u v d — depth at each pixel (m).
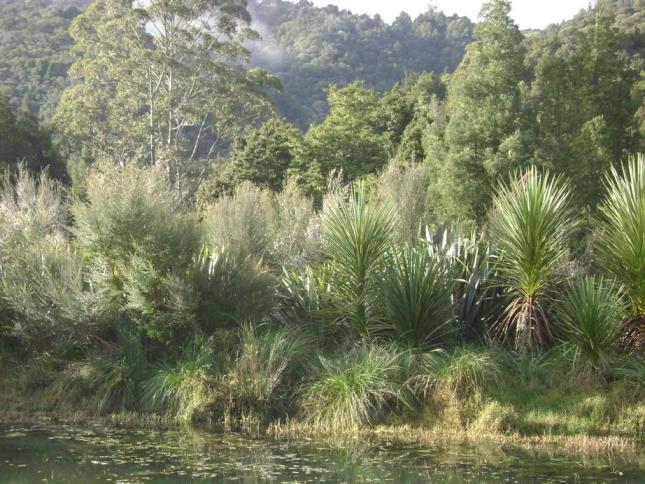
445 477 8.01
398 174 18.55
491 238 13.30
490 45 26.25
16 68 94.12
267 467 8.47
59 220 16.50
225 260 12.73
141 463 8.67
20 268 12.45
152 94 42.09
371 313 12.11
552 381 10.77
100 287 12.26
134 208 12.10
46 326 12.22
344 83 127.75
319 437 9.98
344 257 11.98
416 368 10.91
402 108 46.00
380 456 8.95
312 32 153.50
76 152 53.19
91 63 43.06
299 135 42.34
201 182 42.25
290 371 11.35
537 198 11.52
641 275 10.98
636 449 9.18
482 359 10.70
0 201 16.97
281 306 12.93
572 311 11.13
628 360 10.75
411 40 158.75
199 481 7.92
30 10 114.06
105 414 11.20
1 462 8.70
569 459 8.76
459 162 25.86
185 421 10.79
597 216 16.53
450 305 11.86
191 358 11.57
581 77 27.19
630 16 70.38
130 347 11.82
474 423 10.10
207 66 42.47
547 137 26.89
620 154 27.31
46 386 11.82
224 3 43.47
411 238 13.95
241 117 44.72
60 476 8.13
